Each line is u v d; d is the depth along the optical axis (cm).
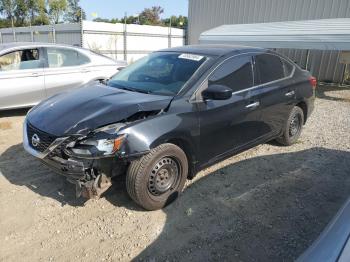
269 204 376
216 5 1903
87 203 373
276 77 498
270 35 1249
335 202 382
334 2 1416
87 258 292
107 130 320
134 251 300
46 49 713
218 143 409
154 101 355
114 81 454
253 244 309
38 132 347
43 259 291
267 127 488
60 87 725
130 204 372
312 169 470
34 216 350
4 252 298
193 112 370
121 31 2005
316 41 1083
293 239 316
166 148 344
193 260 289
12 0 3975
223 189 407
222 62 416
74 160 319
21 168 456
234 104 416
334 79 1435
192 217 349
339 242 168
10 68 669
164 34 2230
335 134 638
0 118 699
